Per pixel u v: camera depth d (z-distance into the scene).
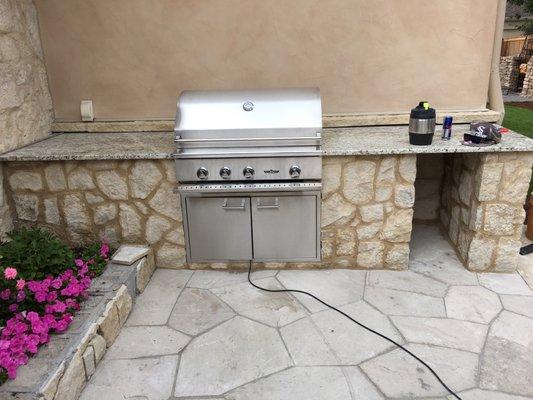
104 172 2.76
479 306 2.48
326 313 2.46
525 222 3.39
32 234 2.50
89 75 3.21
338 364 2.08
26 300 2.12
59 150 2.79
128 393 1.94
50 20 3.10
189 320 2.43
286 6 2.96
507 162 2.58
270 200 2.73
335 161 2.66
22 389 1.69
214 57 3.11
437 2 2.91
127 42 3.11
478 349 2.15
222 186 2.63
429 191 3.48
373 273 2.86
